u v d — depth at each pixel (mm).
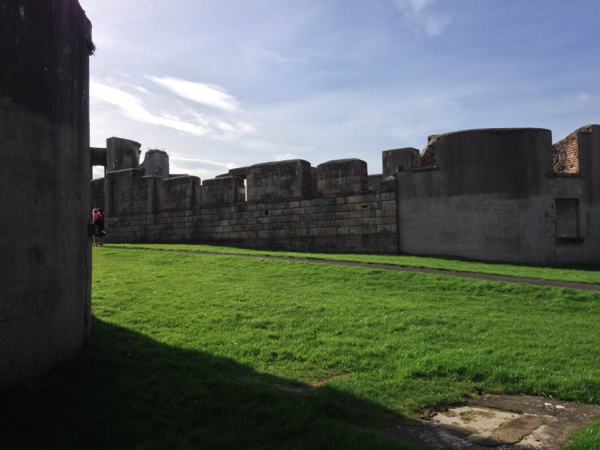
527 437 5043
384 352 8000
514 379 6797
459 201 21500
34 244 5883
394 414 5562
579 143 21766
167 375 6527
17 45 5645
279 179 25375
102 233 25344
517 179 21062
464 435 5082
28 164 5770
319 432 4789
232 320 9961
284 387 6473
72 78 7055
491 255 21078
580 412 5793
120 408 5398
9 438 4625
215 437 4699
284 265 17672
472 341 8844
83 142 7547
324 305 11531
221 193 27156
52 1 6449
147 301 11391
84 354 7184
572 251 21344
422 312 11148
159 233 29312
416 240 22219
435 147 22062
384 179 23266
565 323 10672
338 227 23797
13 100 5527
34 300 5902
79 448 4465
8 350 5445
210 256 20031
